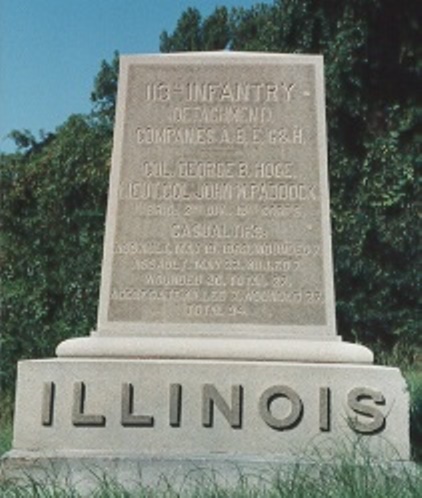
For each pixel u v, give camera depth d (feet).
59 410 10.69
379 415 10.52
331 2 24.89
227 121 11.73
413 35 24.61
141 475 10.10
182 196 11.57
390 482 9.31
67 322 21.27
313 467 9.93
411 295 22.86
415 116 24.26
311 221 11.47
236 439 10.55
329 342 11.06
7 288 21.75
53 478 10.23
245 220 11.48
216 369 10.67
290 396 10.59
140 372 10.70
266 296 11.30
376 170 23.59
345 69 24.26
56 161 22.16
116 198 11.60
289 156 11.62
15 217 22.13
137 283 11.39
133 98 11.84
